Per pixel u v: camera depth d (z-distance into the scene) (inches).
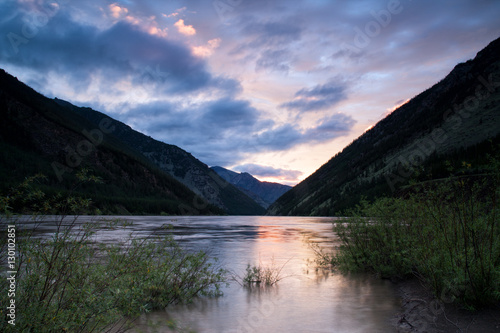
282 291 292.8
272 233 1243.2
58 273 162.7
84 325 155.0
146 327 195.0
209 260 486.0
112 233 947.3
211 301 259.4
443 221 239.1
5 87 6289.4
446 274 219.8
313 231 1417.3
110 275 193.9
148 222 2161.7
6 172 4224.9
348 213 384.8
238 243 786.8
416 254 258.5
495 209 207.0
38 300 148.3
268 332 187.9
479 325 178.5
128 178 6505.9
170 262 271.6
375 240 362.9
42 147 5649.6
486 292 198.4
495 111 6505.9
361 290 293.0
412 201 287.4
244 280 329.7
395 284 313.4
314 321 207.0
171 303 250.5
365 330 190.7
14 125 5625.0
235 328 194.5
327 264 437.1
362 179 7337.6
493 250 211.5
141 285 217.6
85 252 182.4
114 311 171.6
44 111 6530.5
